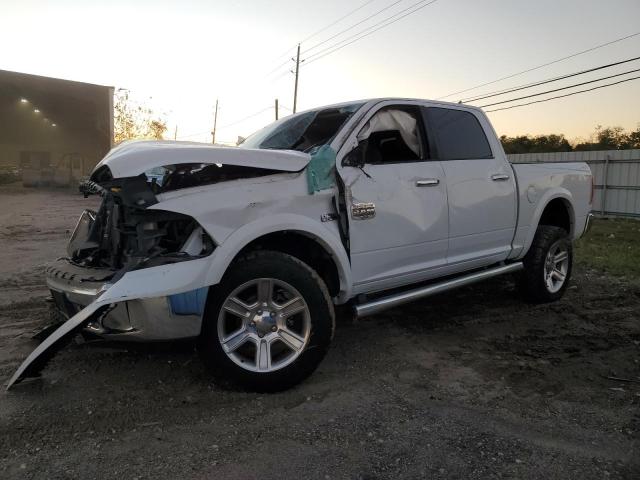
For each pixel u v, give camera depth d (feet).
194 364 12.66
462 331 15.76
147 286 9.86
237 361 10.94
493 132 16.84
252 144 15.28
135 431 9.71
